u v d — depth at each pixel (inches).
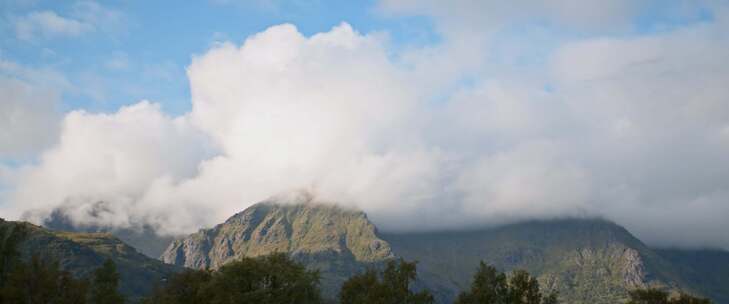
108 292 6018.7
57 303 5374.0
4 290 5123.0
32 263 5472.4
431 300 6043.3
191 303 5807.1
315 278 6195.9
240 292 5570.9
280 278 5782.5
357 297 5964.6
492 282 5930.1
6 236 6097.4
